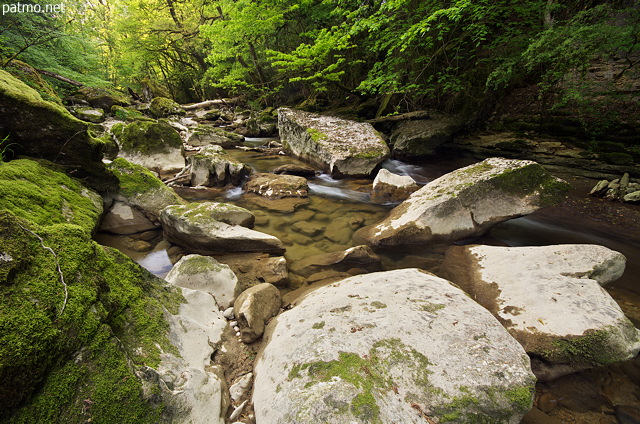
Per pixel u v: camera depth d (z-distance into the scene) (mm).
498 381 1584
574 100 7078
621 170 5906
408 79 10430
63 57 12125
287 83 17266
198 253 3820
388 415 1405
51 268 1467
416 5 9297
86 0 14977
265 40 15961
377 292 2379
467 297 2316
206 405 1626
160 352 1706
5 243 1387
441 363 1672
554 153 6902
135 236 4152
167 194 4656
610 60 7082
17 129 3701
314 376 1608
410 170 8258
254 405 1714
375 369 1623
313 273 3484
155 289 2150
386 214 5234
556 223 4996
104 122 10711
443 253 3885
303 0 11977
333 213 5246
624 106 6312
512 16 9000
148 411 1410
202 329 2176
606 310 2238
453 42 9391
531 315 2369
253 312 2398
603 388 2041
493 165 4543
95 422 1279
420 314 2045
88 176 4191
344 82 14242
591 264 2744
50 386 1240
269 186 6055
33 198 3010
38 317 1288
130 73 24438
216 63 16891
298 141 8828
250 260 3605
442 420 1436
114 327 1642
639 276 3449
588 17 5590
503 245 4223
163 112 16266
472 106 9094
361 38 12500
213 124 15500
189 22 20172
